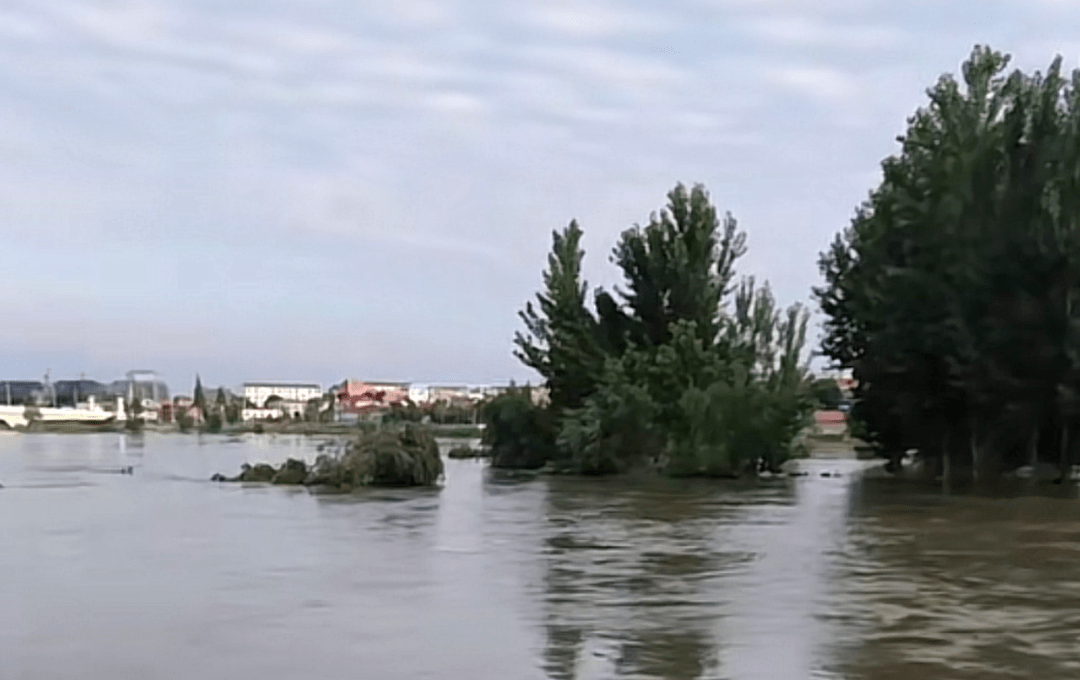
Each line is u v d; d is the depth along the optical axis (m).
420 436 46.00
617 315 59.94
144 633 13.78
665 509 33.16
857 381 53.50
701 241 59.22
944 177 44.12
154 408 176.62
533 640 13.17
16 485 44.50
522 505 34.72
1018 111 43.03
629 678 11.30
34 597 16.50
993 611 15.04
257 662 12.16
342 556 21.30
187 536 25.02
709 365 52.09
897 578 18.19
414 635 13.52
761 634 13.47
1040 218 40.41
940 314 43.50
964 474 48.38
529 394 62.56
